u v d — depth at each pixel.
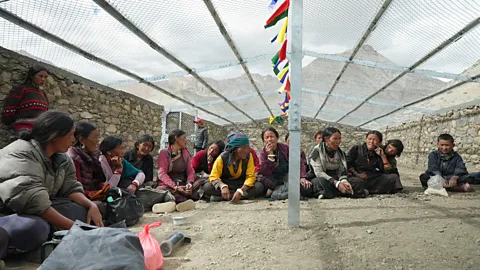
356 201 4.26
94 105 6.29
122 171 4.04
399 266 1.97
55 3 3.89
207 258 2.18
